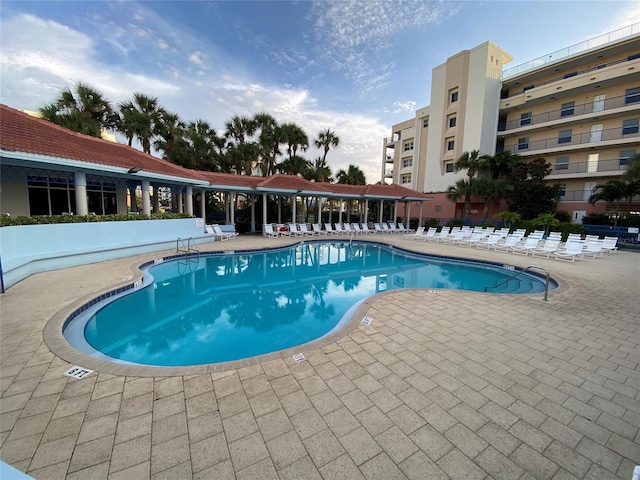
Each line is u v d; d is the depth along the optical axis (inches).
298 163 984.9
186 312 253.9
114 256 378.6
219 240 605.3
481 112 1014.4
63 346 144.6
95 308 220.4
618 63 809.5
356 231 844.0
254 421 96.1
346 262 487.5
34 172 440.8
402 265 467.2
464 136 1067.3
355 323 183.3
